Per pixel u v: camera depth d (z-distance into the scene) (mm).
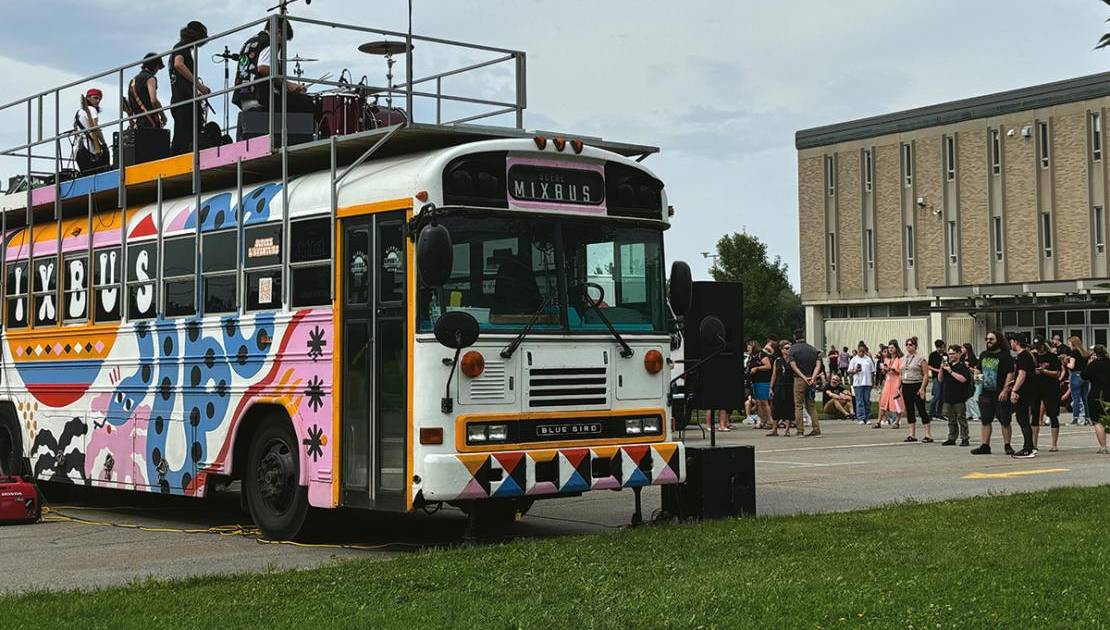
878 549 9656
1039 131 57344
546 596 8016
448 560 9422
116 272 14016
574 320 11211
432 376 10453
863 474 17828
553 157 11227
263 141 12109
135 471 13500
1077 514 11641
